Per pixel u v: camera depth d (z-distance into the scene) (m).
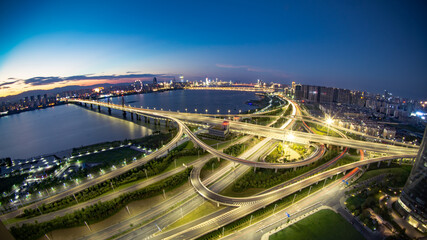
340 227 128.75
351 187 166.25
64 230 133.50
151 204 154.88
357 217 136.12
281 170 192.50
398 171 187.50
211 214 140.62
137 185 177.00
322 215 138.25
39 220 142.75
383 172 187.62
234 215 138.00
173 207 150.12
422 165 120.75
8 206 161.75
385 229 126.31
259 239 122.00
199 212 143.50
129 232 130.38
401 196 136.00
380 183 165.00
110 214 145.12
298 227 129.38
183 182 179.25
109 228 134.50
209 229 128.38
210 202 153.12
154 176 190.12
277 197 151.25
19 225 138.62
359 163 192.88
